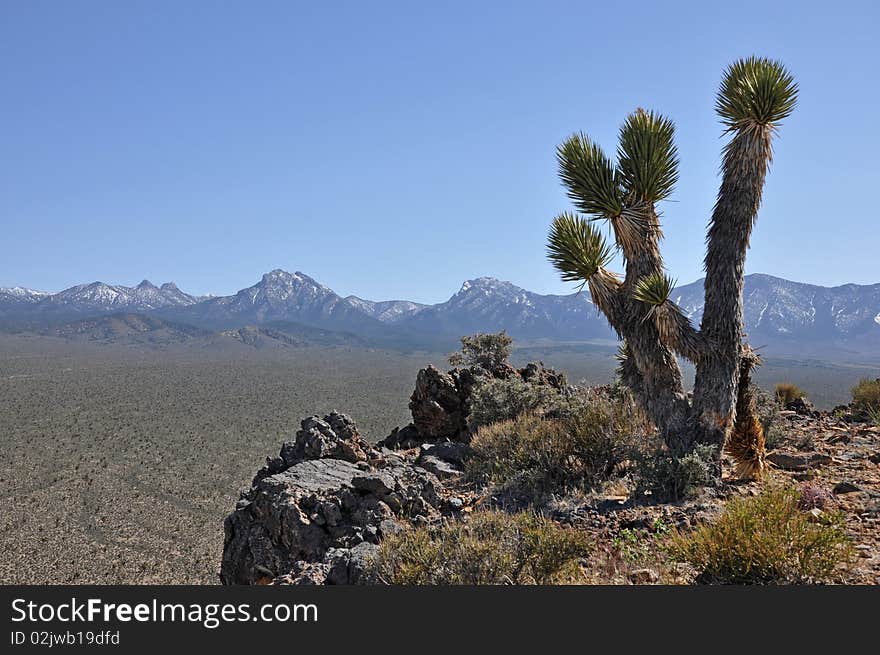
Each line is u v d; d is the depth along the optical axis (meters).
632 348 10.43
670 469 8.94
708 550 5.82
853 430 13.84
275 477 10.73
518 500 9.76
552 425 11.41
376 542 8.32
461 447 14.91
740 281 9.84
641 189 10.28
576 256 10.50
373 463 12.89
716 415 9.68
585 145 10.84
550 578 6.03
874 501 7.55
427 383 19.88
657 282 9.59
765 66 9.89
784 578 5.47
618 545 6.96
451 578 5.91
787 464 10.51
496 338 23.84
